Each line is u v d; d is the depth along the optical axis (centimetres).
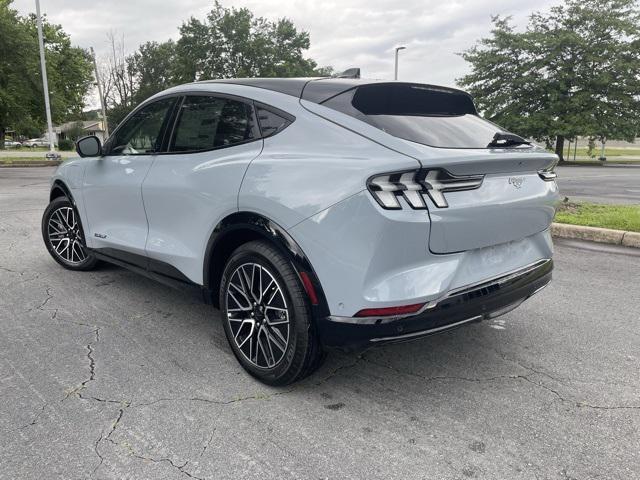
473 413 255
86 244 443
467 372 299
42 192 1126
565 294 439
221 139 309
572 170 2184
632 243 620
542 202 287
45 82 2448
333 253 235
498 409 259
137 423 243
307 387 280
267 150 278
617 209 809
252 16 4038
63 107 2916
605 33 2855
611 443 230
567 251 595
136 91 6475
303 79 303
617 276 492
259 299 275
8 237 638
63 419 245
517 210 268
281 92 294
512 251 283
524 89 3011
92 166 418
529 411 257
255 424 244
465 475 208
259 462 216
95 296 425
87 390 273
